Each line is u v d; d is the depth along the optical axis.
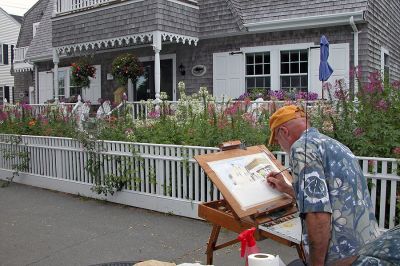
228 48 12.88
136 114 11.90
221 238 5.39
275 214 3.11
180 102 8.52
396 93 5.28
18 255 5.03
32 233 5.81
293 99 10.41
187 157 6.27
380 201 4.76
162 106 8.38
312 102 8.66
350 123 5.26
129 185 7.07
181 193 6.48
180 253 4.99
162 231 5.75
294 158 2.59
